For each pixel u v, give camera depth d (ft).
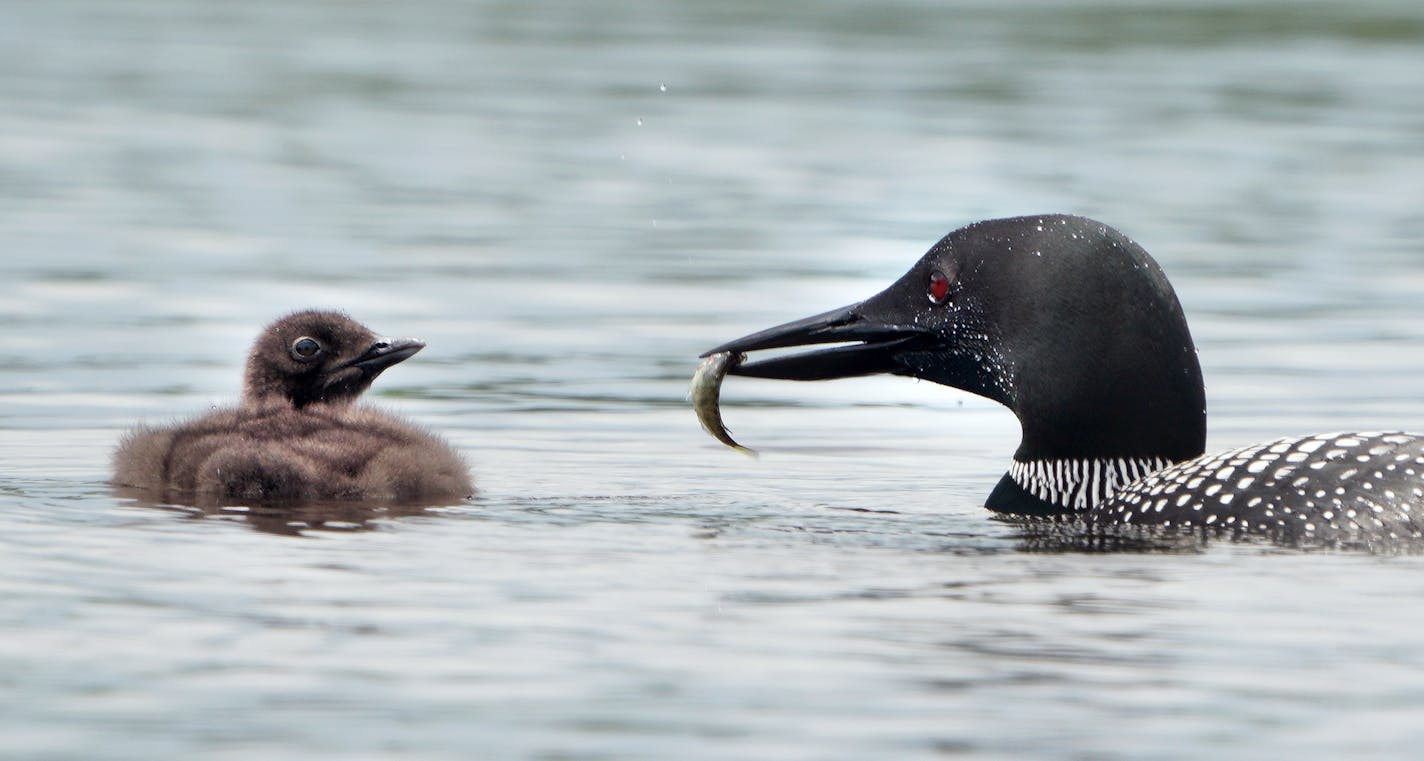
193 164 86.48
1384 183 83.87
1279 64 121.70
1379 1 150.71
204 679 23.18
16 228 71.15
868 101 107.34
